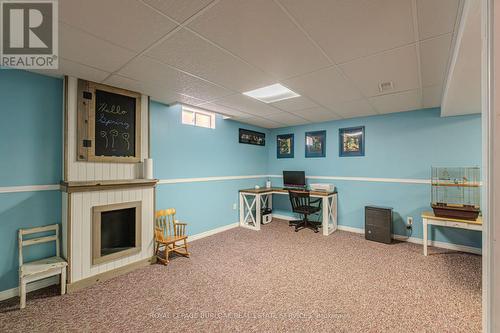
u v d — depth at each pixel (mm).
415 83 2609
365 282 2488
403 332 1753
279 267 2861
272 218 5605
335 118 4512
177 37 1730
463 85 2271
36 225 2381
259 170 5488
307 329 1783
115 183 2602
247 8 1407
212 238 4031
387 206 4059
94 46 1854
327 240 3912
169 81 2600
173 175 3641
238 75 2416
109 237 2777
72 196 2352
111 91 2758
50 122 2469
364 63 2133
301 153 5211
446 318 1906
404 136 3904
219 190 4457
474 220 2977
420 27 1583
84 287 2389
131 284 2457
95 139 2646
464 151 3420
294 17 1497
